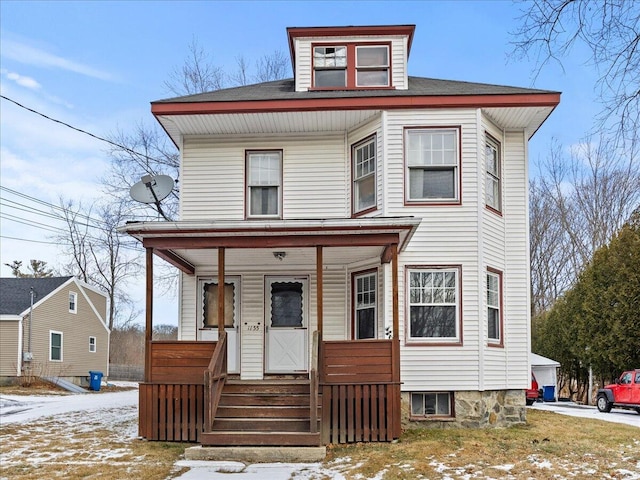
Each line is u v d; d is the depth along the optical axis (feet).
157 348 36.58
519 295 43.42
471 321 40.52
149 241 36.58
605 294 74.79
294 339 44.29
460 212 41.29
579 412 61.41
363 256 41.68
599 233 98.22
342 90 46.70
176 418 36.04
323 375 35.04
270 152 45.57
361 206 43.80
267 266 44.91
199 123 43.86
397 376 34.99
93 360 110.63
